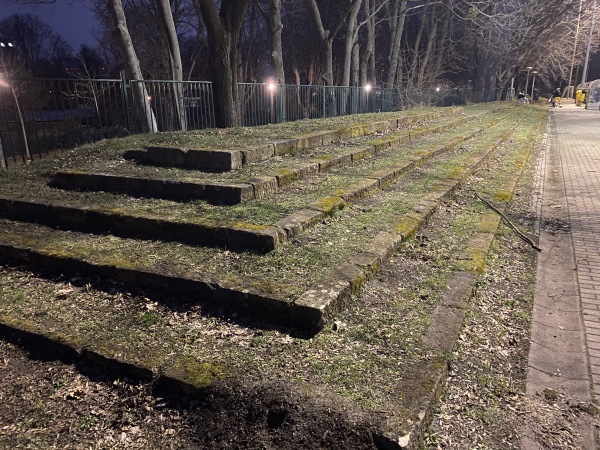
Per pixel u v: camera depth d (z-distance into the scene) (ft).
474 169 30.35
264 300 11.68
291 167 22.18
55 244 15.89
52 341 11.35
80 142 31.65
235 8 35.70
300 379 9.47
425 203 20.47
